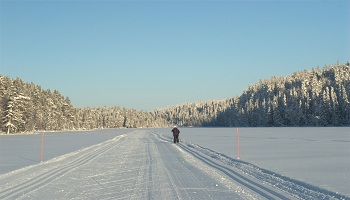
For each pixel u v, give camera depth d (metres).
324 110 87.69
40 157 19.64
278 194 8.04
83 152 22.27
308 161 14.63
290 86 124.56
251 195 8.04
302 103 96.44
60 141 39.56
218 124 161.50
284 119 100.69
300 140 30.62
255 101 125.31
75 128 113.38
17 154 21.91
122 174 12.09
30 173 12.59
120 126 187.62
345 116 85.94
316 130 56.75
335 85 96.88
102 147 27.12
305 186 8.90
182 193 8.52
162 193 8.59
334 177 10.31
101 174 12.20
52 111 93.88
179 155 18.92
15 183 10.54
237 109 135.75
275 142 28.73
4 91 65.62
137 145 29.14
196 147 24.64
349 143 25.55
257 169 12.10
